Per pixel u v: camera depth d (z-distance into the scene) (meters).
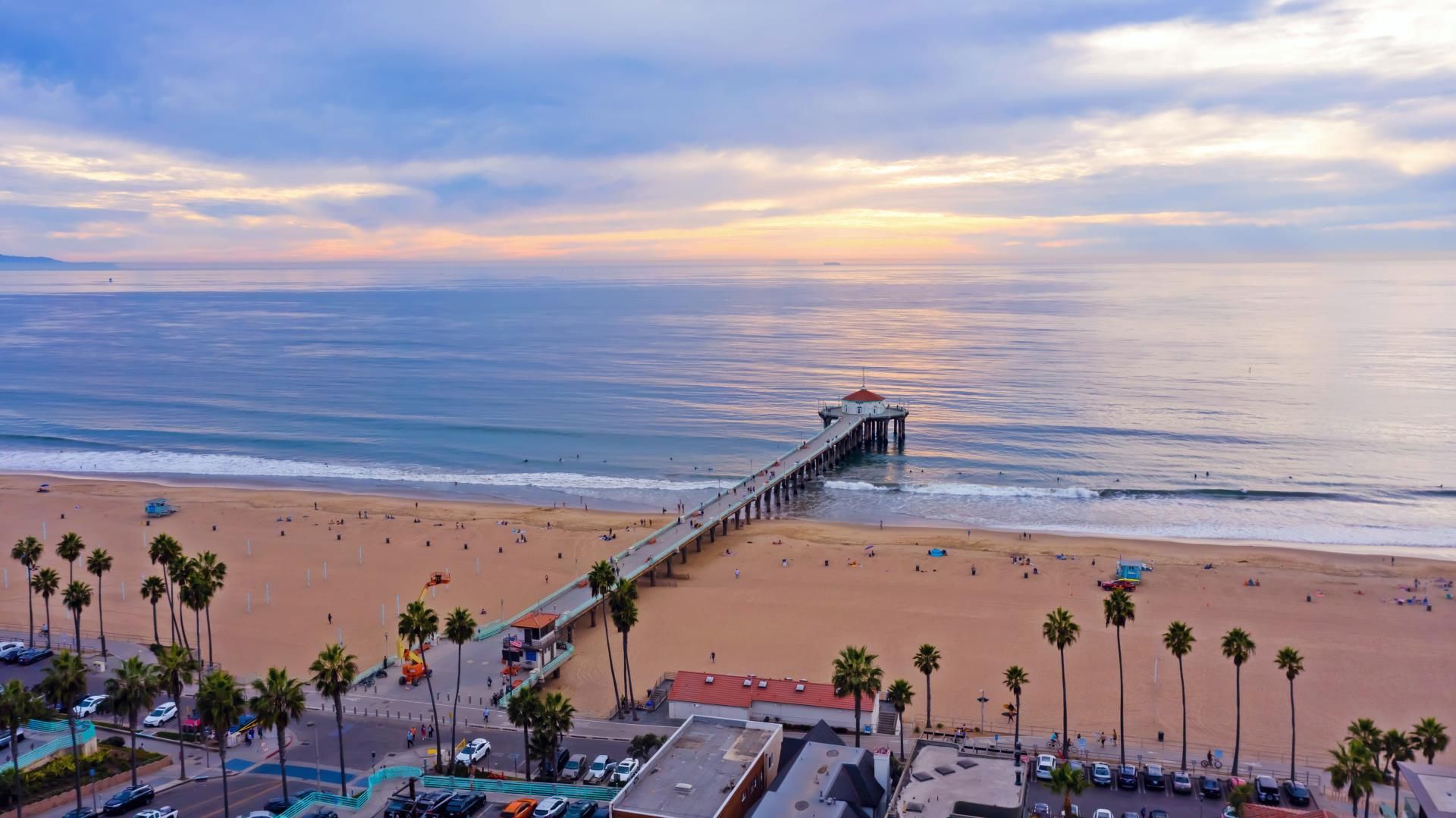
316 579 121.50
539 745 68.44
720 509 144.88
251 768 72.56
